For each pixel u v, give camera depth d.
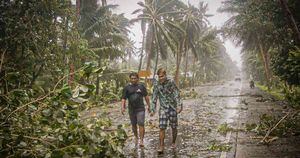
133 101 7.82
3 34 10.54
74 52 12.80
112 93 24.58
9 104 4.91
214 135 8.93
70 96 4.81
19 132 4.60
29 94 5.27
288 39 16.97
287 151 6.57
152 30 39.12
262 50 38.12
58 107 4.86
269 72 40.75
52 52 11.45
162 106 7.27
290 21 10.90
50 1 10.88
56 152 4.36
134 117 7.97
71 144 4.59
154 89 7.39
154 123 11.93
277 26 16.92
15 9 10.38
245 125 10.34
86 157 4.68
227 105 19.41
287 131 8.66
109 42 25.28
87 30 23.39
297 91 10.18
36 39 10.76
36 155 4.36
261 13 17.22
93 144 4.73
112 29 26.58
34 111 4.97
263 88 42.06
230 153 6.57
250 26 23.91
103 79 25.95
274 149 6.80
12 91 4.98
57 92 4.79
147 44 39.47
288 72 18.09
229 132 9.24
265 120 9.48
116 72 26.92
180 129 10.30
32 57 10.48
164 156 6.62
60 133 4.70
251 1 18.61
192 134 9.26
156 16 39.62
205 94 32.94
